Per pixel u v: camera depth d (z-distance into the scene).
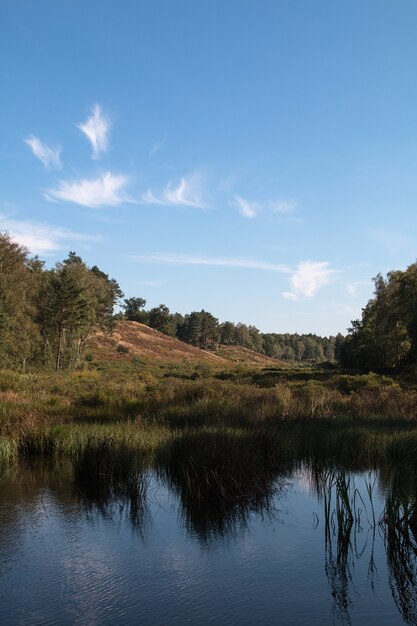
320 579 5.56
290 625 4.61
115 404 17.11
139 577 5.57
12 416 13.69
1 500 8.27
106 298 75.88
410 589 5.34
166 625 4.60
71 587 5.34
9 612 4.82
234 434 10.50
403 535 6.57
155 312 156.38
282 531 6.96
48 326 59.62
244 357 166.38
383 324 57.94
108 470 9.17
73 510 7.80
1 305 48.88
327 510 7.55
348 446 10.80
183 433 10.51
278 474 9.58
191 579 5.54
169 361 98.25
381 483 9.01
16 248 53.62
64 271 59.94
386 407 17.11
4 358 48.81
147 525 7.18
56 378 35.66
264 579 5.54
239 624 4.58
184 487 8.58
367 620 4.70
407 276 53.75
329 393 20.09
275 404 16.67
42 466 10.48
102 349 93.50
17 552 6.23
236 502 8.12
